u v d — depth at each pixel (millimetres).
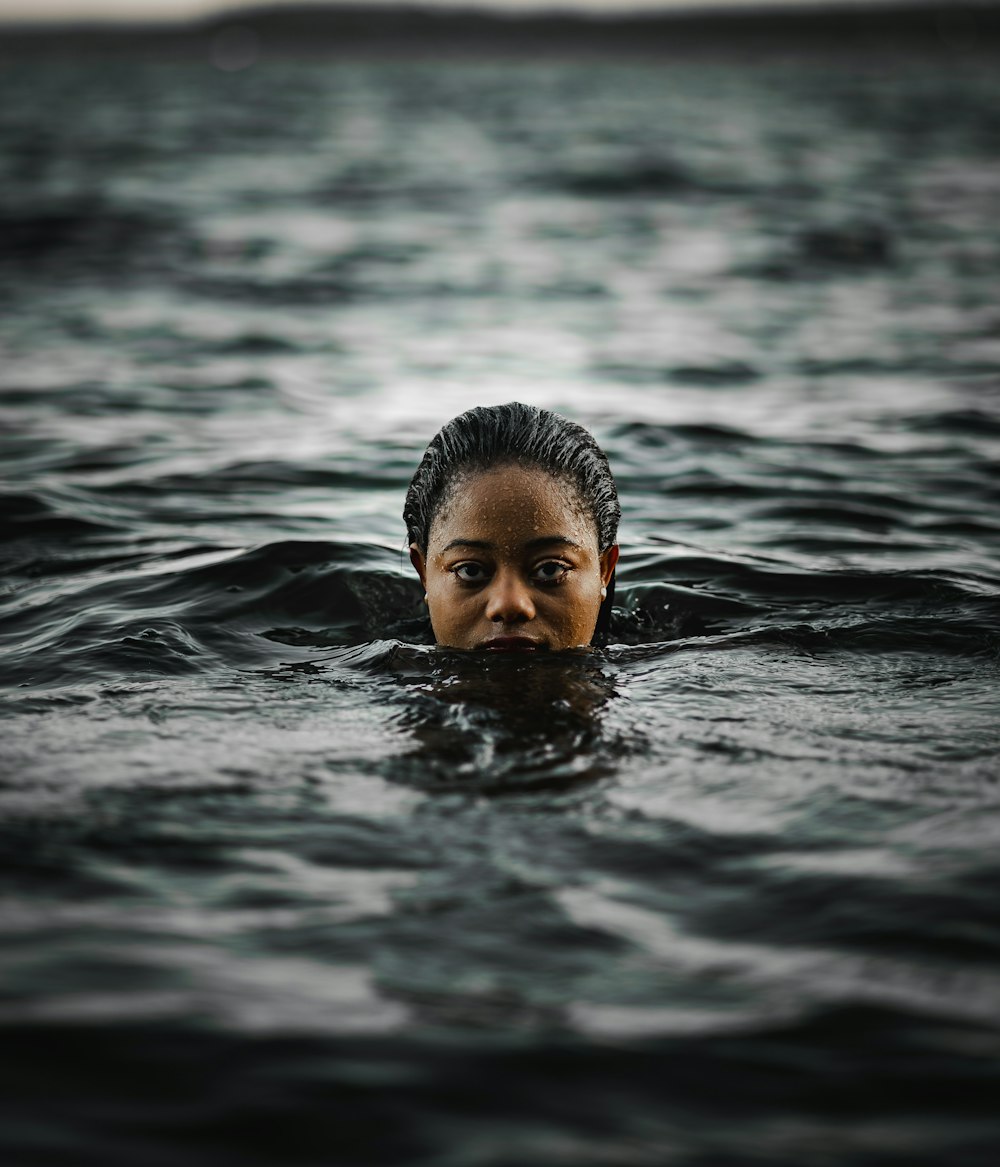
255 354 8859
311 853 1918
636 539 4430
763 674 2812
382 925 1708
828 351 8977
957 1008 1521
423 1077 1408
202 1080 1407
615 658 2887
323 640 3221
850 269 13242
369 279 12641
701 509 4930
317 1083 1400
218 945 1665
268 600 3545
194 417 6809
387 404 7230
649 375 8164
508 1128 1335
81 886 1820
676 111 46375
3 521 4559
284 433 6383
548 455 2859
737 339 9516
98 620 3342
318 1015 1515
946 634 3174
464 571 2855
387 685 2697
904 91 61625
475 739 2375
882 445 6121
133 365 8383
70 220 16250
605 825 2004
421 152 28797
